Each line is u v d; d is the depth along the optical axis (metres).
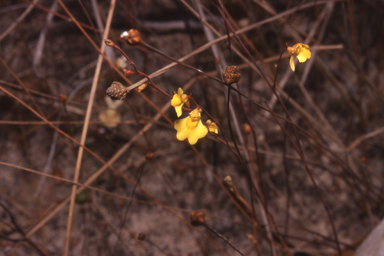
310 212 0.51
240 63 0.55
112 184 0.51
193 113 0.28
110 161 0.41
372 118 0.56
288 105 0.54
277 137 0.53
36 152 0.53
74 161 0.52
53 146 0.49
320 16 0.51
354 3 0.57
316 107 0.53
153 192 0.52
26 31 0.58
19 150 0.53
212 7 0.55
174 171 0.52
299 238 0.44
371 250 0.34
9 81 0.53
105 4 0.57
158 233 0.49
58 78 0.55
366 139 0.54
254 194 0.39
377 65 0.57
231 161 0.52
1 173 0.52
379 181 0.51
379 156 0.54
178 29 0.56
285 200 0.51
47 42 0.57
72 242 0.48
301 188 0.52
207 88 0.52
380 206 0.47
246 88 0.55
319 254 0.46
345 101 0.56
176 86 0.54
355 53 0.51
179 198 0.51
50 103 0.52
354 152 0.54
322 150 0.47
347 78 0.57
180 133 0.28
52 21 0.57
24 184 0.51
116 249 0.48
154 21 0.56
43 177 0.52
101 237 0.48
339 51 0.54
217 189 0.51
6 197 0.50
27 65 0.55
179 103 0.27
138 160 0.53
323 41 0.57
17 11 0.57
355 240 0.48
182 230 0.49
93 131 0.52
